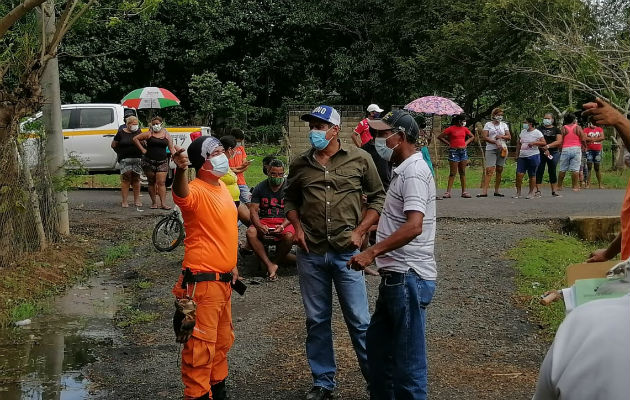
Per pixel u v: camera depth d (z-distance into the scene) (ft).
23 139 33.37
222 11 110.32
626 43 73.87
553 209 47.75
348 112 83.97
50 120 37.93
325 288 18.47
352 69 109.09
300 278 18.66
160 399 18.90
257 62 113.39
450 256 35.17
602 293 8.52
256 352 22.33
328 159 18.48
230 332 17.89
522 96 88.69
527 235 39.81
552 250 36.22
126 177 49.60
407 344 15.35
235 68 114.21
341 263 18.17
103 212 47.75
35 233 34.12
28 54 31.12
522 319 25.73
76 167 42.16
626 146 11.82
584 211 46.88
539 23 77.97
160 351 22.72
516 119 100.58
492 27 83.76
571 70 73.97
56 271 32.30
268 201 31.14
